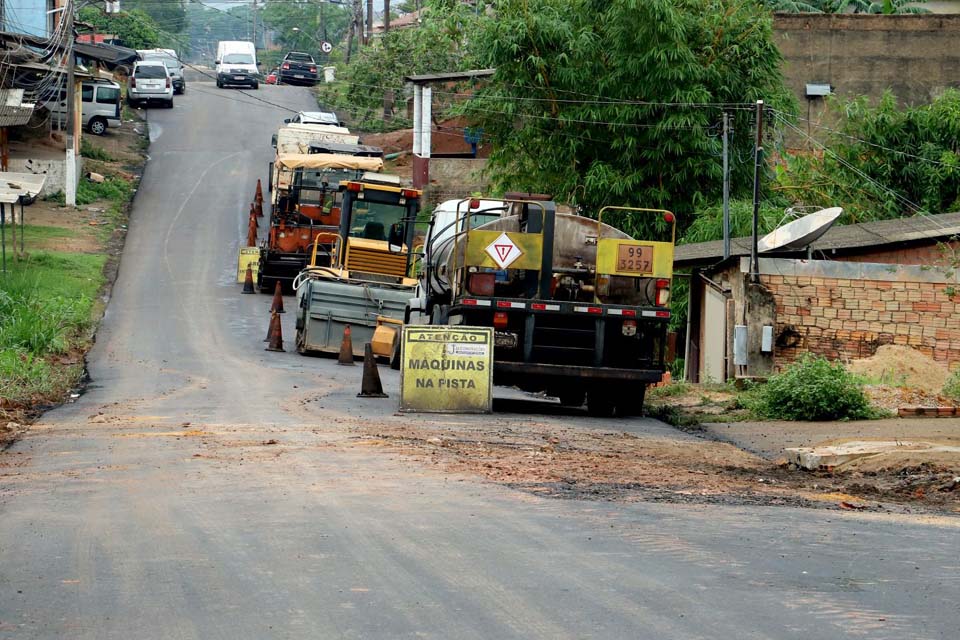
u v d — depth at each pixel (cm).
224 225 7525
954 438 2338
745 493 1719
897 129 6253
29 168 7694
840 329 3691
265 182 8744
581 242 2914
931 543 1307
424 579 1078
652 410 3105
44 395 3002
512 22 5922
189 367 3697
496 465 1902
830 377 2823
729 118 5241
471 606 985
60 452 2027
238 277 5991
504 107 5919
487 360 2709
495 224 2884
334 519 1371
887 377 3331
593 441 2336
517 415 2767
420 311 3866
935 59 7588
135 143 9700
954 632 923
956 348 3644
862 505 1614
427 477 1730
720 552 1227
